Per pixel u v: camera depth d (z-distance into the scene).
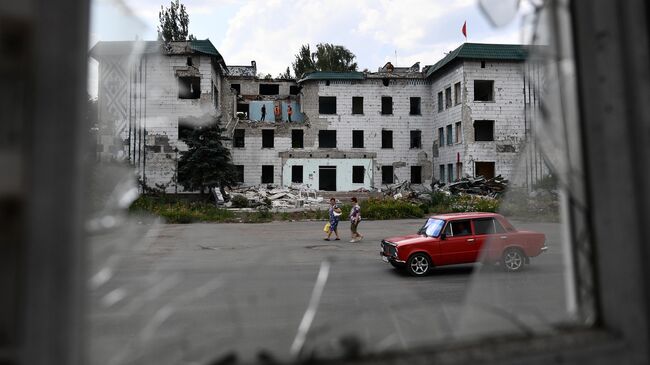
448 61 33.22
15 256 0.91
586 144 1.47
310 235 15.69
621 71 1.37
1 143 0.91
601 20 1.41
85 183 1.10
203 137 28.20
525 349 1.29
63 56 0.96
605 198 1.41
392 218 22.95
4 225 0.91
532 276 2.09
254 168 37.25
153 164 26.92
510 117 32.25
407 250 8.76
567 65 1.53
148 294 1.36
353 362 1.24
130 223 1.43
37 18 0.94
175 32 34.03
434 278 8.43
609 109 1.39
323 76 38.03
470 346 1.32
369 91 38.66
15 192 0.92
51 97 0.94
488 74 32.38
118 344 1.18
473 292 2.00
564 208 1.70
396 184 37.38
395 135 38.59
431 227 9.48
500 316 1.59
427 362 1.23
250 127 37.50
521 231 2.34
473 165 31.81
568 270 1.66
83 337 1.00
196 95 30.41
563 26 1.53
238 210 24.80
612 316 1.37
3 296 0.91
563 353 1.28
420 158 38.53
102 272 1.23
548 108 1.66
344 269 8.20
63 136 0.95
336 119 38.34
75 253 0.97
